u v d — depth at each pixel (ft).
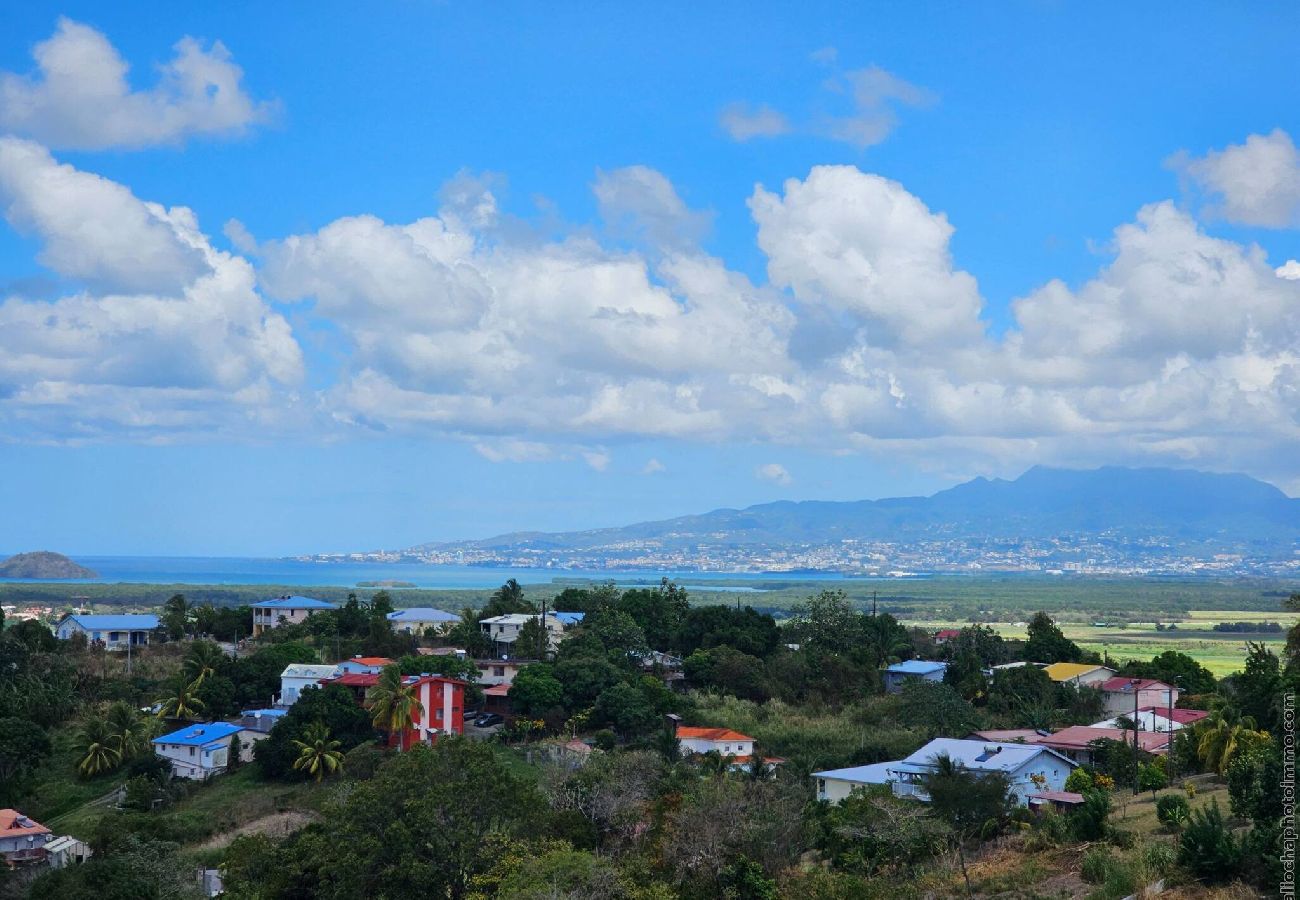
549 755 300.81
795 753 341.00
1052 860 164.66
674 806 196.03
